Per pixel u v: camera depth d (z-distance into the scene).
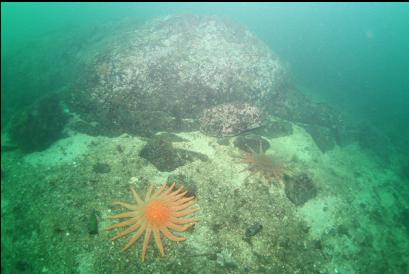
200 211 1.54
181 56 2.24
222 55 2.34
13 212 1.61
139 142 1.95
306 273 1.45
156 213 1.36
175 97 2.15
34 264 1.37
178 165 1.77
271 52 2.82
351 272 1.55
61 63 3.02
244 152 1.92
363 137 2.68
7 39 6.68
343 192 1.96
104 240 1.37
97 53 2.34
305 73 4.68
